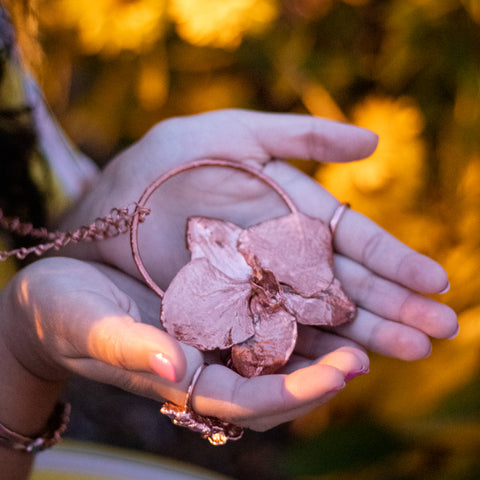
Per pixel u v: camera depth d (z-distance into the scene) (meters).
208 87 0.92
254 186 0.65
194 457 0.96
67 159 0.73
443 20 0.83
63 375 0.62
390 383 0.84
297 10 0.86
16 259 0.70
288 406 0.55
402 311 0.61
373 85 0.90
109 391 1.01
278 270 0.62
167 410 0.57
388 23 0.83
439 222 0.85
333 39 0.88
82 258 0.67
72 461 0.69
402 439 0.79
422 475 0.79
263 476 0.93
